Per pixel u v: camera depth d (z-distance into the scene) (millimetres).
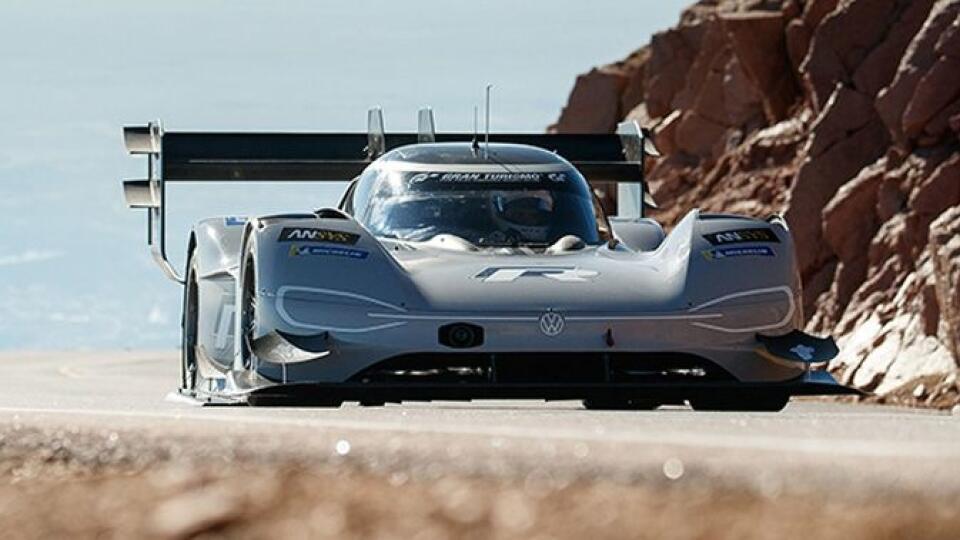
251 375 28859
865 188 64812
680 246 29938
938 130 62969
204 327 33906
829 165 69000
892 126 64500
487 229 32156
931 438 14484
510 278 29047
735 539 7738
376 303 28250
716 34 96562
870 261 62906
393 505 8820
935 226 54062
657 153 43750
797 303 29594
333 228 29359
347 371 28031
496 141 44031
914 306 58094
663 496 9000
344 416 20500
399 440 12570
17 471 11297
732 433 14359
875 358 57438
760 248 29672
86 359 99438
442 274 29141
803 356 28812
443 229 32188
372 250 29078
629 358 28531
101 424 14742
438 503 8859
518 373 28016
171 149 42969
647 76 102938
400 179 33375
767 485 9297
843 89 70000
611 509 8531
